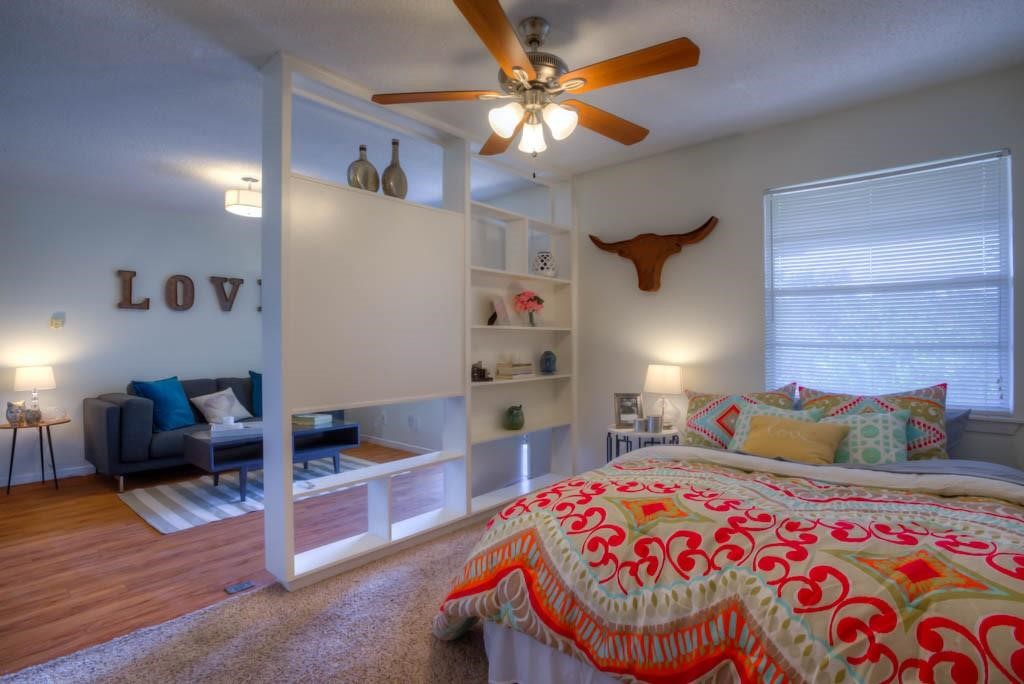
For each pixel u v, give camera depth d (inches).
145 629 83.0
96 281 184.2
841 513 62.2
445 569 104.4
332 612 88.0
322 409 98.5
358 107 112.4
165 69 96.9
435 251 120.9
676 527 60.1
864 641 43.4
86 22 82.0
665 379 132.0
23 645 78.9
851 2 78.5
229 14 81.0
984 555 49.1
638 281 147.7
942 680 39.8
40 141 129.5
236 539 120.9
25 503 147.4
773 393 112.9
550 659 64.6
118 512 139.9
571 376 162.6
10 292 167.5
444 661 74.8
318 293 97.7
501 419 149.2
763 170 128.3
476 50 92.4
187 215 206.7
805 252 124.9
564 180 164.9
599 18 82.0
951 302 108.0
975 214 105.5
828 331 121.9
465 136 127.0
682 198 141.4
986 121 102.6
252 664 74.0
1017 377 100.3
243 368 222.5
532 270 159.3
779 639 47.0
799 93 109.3
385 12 81.0
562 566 62.4
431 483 170.2
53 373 171.2
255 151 137.1
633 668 54.9
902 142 110.9
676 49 64.9
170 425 177.8
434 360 120.2
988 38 89.1
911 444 93.5
